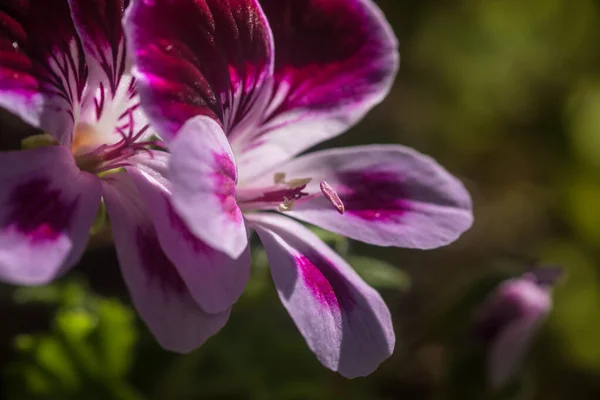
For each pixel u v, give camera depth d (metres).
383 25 0.19
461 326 0.22
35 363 0.22
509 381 0.22
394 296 0.22
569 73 0.38
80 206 0.16
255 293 0.23
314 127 0.19
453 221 0.18
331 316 0.17
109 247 0.26
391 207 0.18
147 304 0.16
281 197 0.18
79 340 0.22
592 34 0.38
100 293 0.25
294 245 0.18
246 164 0.18
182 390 0.23
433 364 0.28
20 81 0.16
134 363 0.23
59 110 0.17
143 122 0.18
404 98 0.37
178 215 0.17
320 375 0.23
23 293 0.23
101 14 0.17
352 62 0.19
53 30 0.17
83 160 0.17
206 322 0.16
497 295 0.22
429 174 0.19
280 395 0.23
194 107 0.17
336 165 0.19
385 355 0.17
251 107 0.18
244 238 0.16
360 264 0.22
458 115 0.37
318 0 0.19
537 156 0.37
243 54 0.18
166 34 0.17
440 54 0.37
